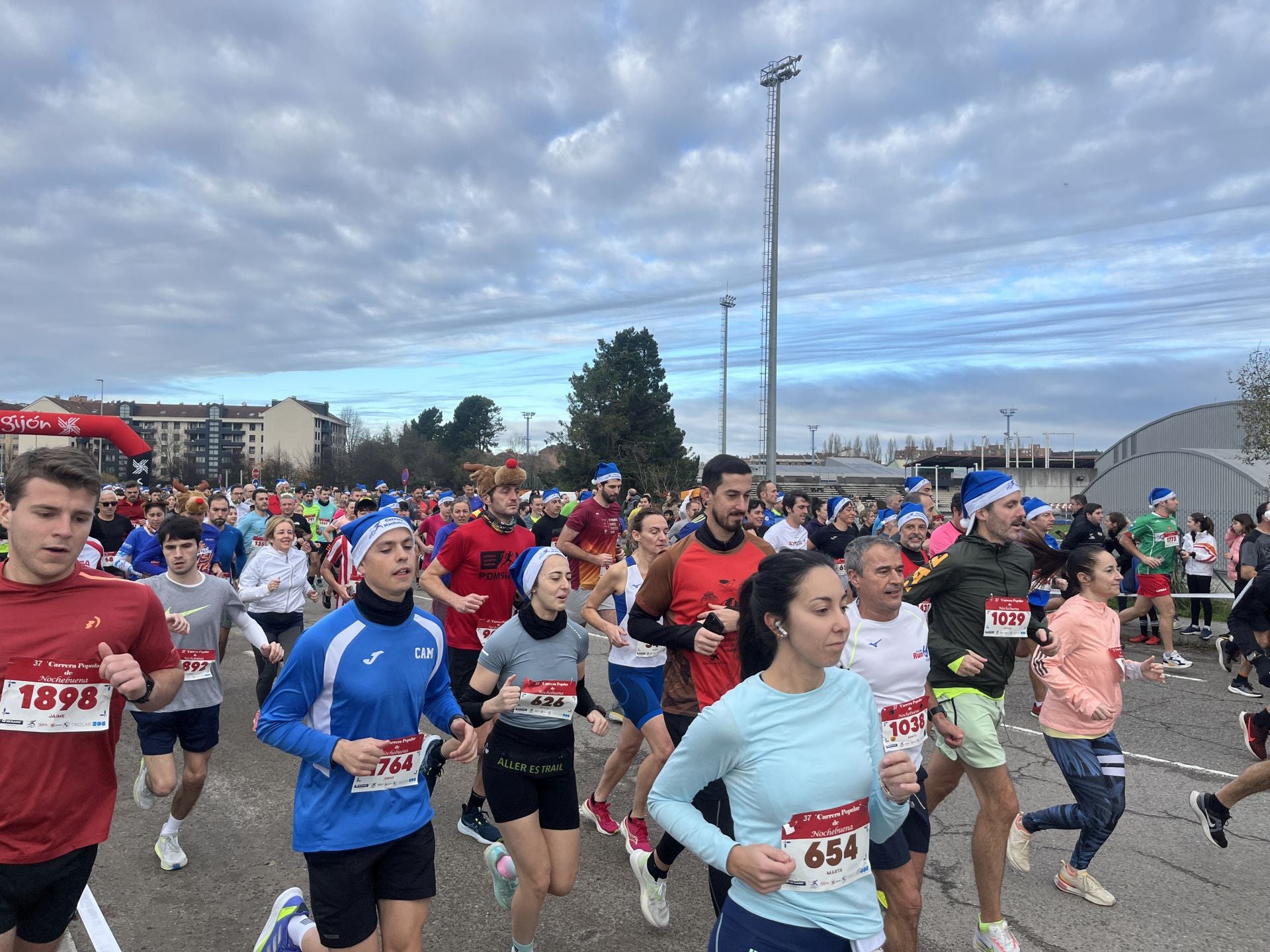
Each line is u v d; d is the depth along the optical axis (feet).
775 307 79.92
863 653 10.66
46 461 8.50
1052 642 13.08
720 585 12.58
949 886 14.46
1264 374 75.00
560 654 11.87
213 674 15.70
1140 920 13.25
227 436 383.24
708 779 7.63
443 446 310.65
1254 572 32.89
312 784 9.37
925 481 35.19
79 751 8.80
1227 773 20.12
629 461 168.04
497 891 12.50
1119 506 84.64
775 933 7.23
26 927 8.80
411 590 9.98
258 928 13.24
